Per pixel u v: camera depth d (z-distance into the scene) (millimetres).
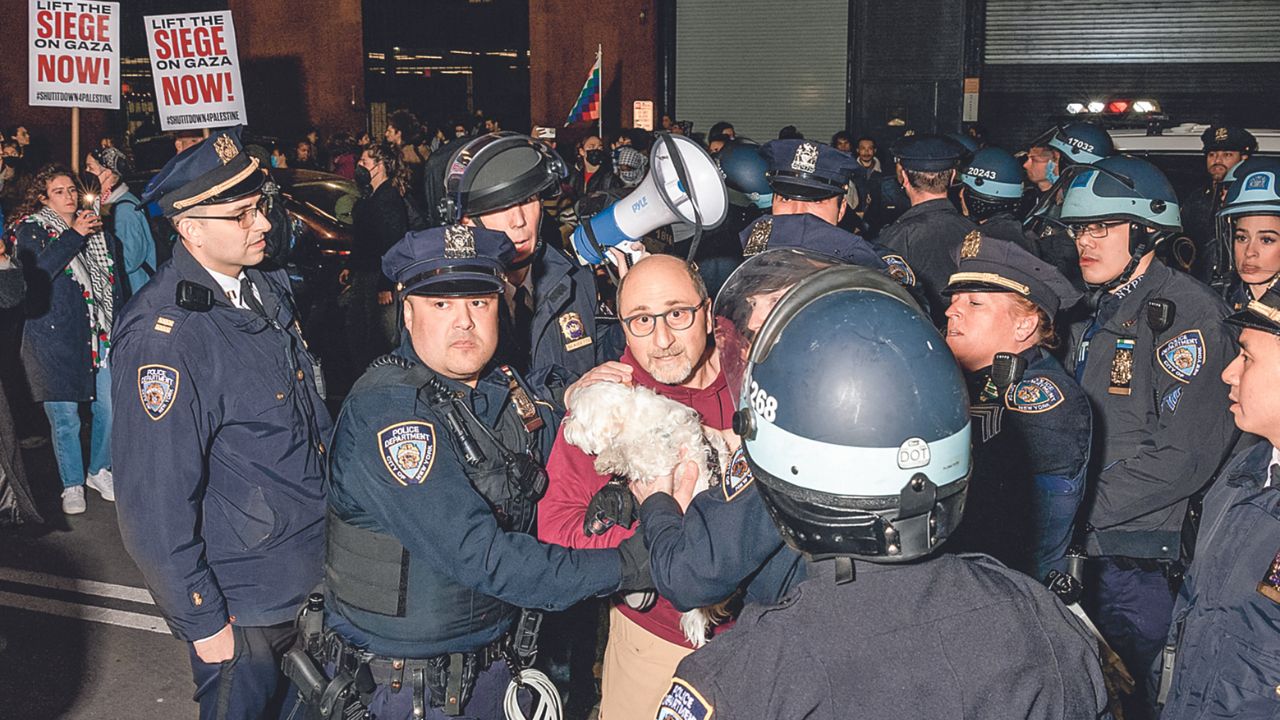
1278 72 15648
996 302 2666
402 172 8414
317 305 9391
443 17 23828
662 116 18812
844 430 1472
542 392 2807
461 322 2402
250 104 20703
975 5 16672
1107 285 3406
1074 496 2590
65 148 19938
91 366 6051
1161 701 2443
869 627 1468
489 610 2465
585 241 3443
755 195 4723
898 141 4945
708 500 2006
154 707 4129
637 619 2641
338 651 2465
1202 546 2307
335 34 20469
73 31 6414
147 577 2799
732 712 1469
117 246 6586
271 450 2926
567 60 19172
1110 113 9258
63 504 6137
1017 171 5289
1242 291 4355
